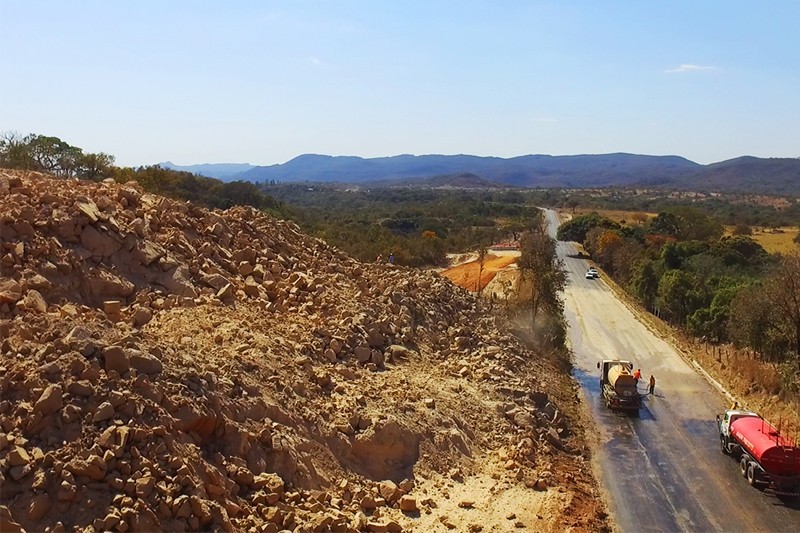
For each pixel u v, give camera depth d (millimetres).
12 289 15234
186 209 24594
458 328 27703
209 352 15969
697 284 46812
